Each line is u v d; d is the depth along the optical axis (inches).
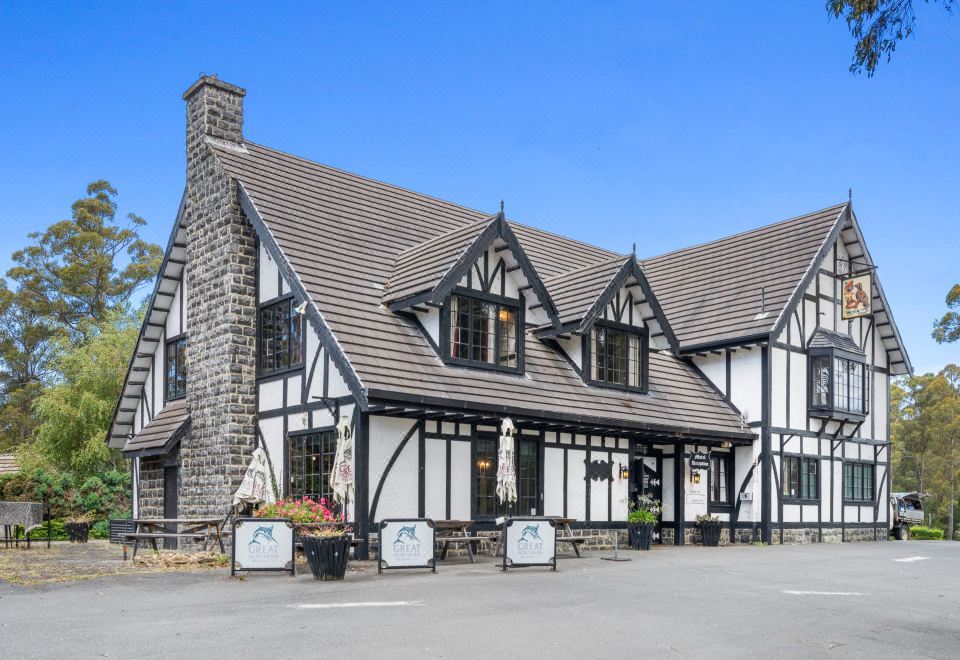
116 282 1598.2
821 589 413.7
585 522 634.2
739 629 303.1
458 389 539.2
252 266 621.9
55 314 1582.2
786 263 823.7
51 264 1593.3
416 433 538.6
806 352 817.5
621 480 662.5
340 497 518.6
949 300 1593.3
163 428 666.8
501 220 588.1
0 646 255.6
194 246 656.4
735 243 916.0
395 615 312.7
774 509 764.0
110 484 885.8
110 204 1676.9
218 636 271.7
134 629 282.0
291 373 577.0
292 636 272.8
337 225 635.5
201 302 641.6
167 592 366.0
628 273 674.8
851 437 861.2
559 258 832.3
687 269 935.0
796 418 797.2
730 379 791.1
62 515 836.0
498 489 545.3
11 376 1574.8
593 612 329.7
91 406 1051.9
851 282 836.6
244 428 602.2
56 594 358.9
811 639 289.9
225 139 665.6
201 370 633.0
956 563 573.6
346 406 523.8
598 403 637.9
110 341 1143.0
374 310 565.3
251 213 602.9
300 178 671.1
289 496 557.0
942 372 1849.2
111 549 629.6
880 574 490.3
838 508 837.8
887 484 909.8
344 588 381.7
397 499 523.2
